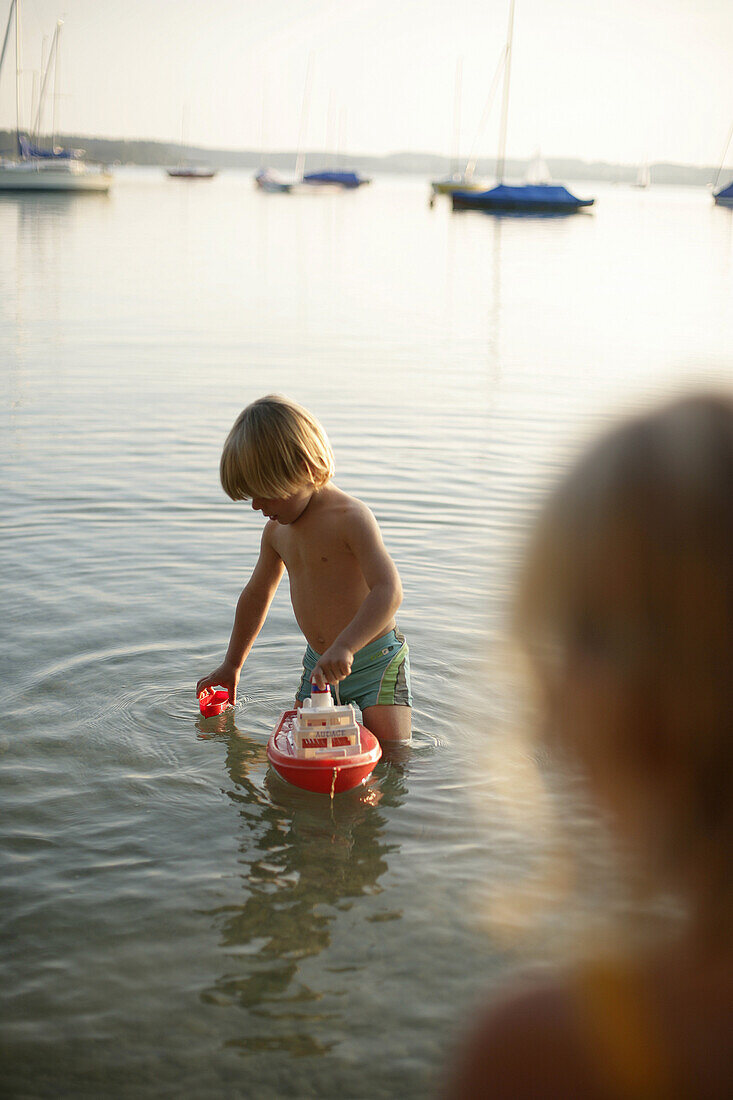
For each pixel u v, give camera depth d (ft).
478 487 21.70
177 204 175.94
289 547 12.52
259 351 39.14
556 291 63.31
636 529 1.79
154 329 43.60
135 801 10.36
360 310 52.54
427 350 40.55
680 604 1.76
